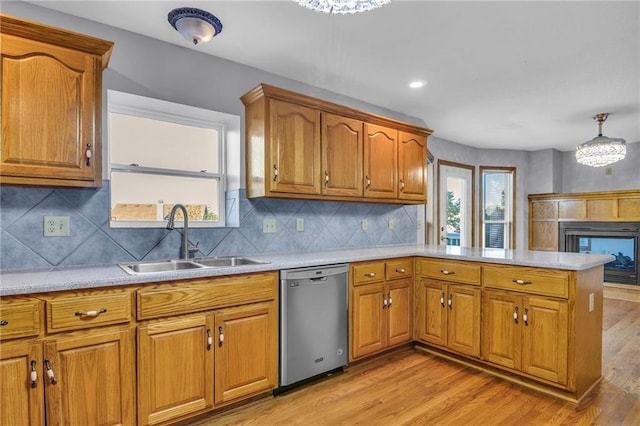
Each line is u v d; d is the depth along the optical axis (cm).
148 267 228
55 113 180
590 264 225
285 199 293
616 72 288
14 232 195
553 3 197
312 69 287
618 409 212
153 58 239
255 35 235
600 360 250
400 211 399
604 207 520
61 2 200
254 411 211
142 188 253
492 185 593
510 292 246
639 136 497
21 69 172
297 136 269
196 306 193
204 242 258
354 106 354
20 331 150
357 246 353
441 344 288
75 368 161
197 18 206
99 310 166
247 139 276
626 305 463
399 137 339
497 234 592
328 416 206
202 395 195
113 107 240
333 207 334
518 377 247
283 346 227
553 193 570
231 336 206
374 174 318
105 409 168
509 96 345
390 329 289
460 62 272
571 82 309
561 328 222
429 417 205
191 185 275
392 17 212
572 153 596
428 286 298
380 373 263
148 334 179
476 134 488
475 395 230
